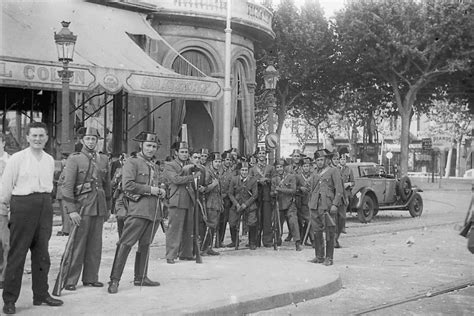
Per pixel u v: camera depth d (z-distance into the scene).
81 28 21.05
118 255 7.91
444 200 31.59
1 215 7.67
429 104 43.72
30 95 21.62
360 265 11.30
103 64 19.12
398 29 34.94
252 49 29.42
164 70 20.75
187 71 26.25
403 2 34.56
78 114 22.38
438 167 63.00
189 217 10.70
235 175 13.27
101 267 9.97
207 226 11.72
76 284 8.08
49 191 7.01
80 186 7.91
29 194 6.81
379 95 41.25
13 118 21.33
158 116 25.00
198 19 26.02
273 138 20.41
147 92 18.77
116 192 13.59
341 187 11.09
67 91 16.02
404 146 37.56
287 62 38.97
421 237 15.70
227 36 21.86
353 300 8.35
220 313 7.08
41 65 16.52
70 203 7.75
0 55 16.33
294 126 64.94
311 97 43.78
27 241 6.80
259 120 46.88
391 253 12.85
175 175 10.39
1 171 7.96
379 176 21.02
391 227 18.12
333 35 38.72
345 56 38.03
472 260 11.92
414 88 37.00
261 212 13.48
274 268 9.96
